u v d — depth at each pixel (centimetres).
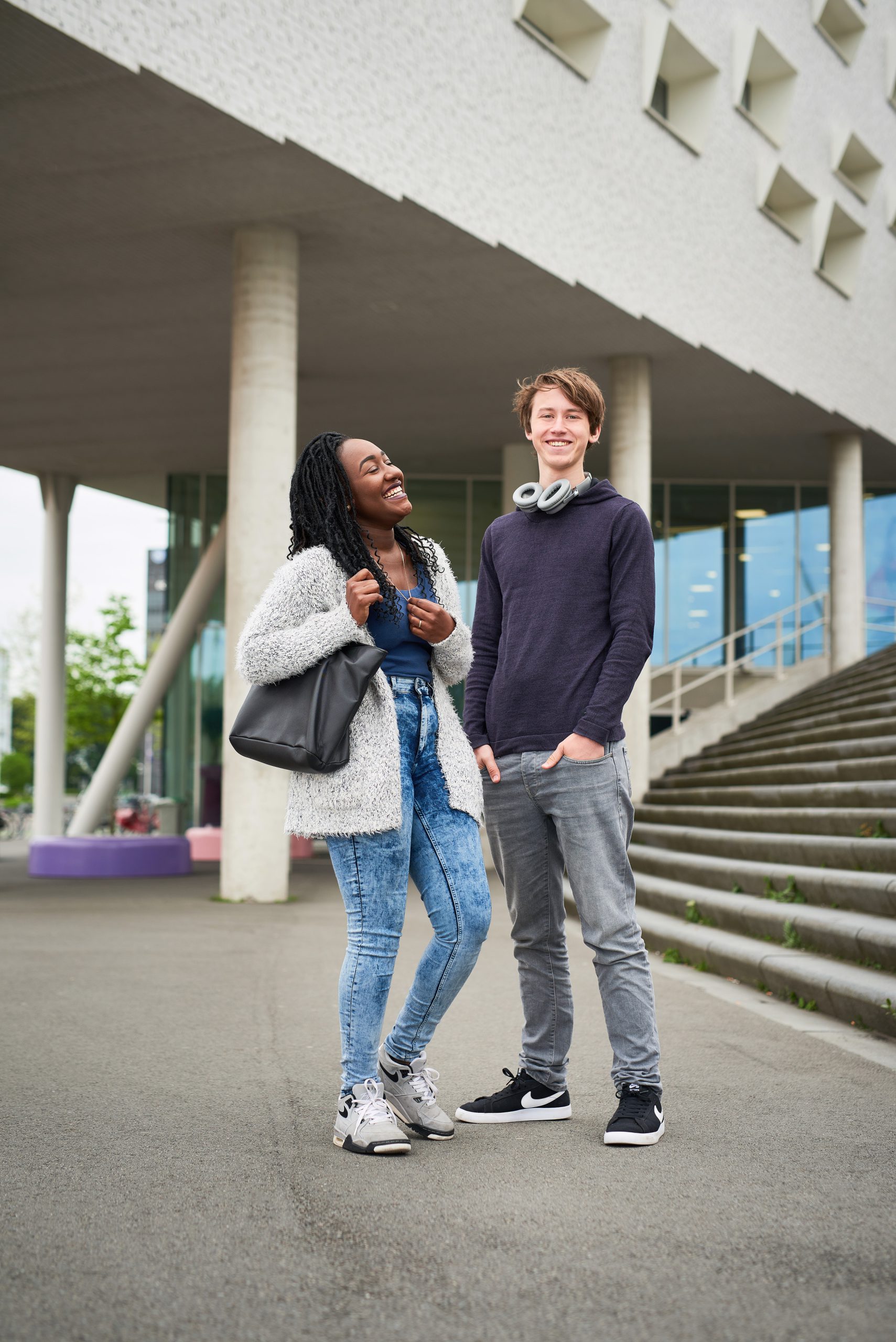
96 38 795
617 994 347
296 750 319
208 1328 216
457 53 1111
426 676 347
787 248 1684
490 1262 247
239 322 1104
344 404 1720
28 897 1138
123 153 956
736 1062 447
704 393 1684
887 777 967
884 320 1953
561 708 356
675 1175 306
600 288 1298
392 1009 549
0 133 922
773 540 2255
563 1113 367
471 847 343
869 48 1870
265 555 1079
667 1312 222
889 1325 217
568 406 367
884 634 2312
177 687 2172
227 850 1099
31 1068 434
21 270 1212
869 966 585
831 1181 302
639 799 1506
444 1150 331
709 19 1499
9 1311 223
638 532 354
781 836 881
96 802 1920
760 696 1869
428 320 1373
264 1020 529
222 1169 312
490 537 382
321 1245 257
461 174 1111
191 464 2114
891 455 2088
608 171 1321
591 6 1273
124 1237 262
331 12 975
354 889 335
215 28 878
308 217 1085
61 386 1639
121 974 661
